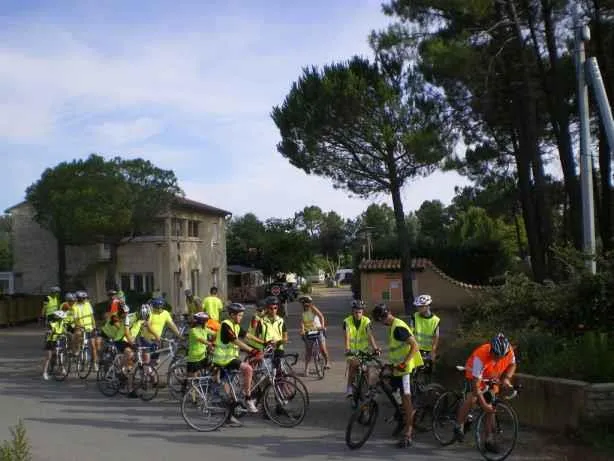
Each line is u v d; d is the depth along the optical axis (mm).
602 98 12711
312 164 27078
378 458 7871
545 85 21922
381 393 10547
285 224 56844
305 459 7863
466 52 20562
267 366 10000
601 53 20500
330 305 45438
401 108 24766
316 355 14367
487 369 7867
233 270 49094
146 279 35031
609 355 8891
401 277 32000
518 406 9148
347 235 98375
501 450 7656
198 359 10883
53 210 30078
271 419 9828
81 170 30219
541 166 21859
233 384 9719
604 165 22797
